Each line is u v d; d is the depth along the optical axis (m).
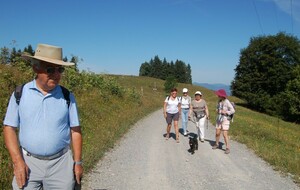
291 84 47.56
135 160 9.31
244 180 7.88
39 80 3.51
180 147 11.70
